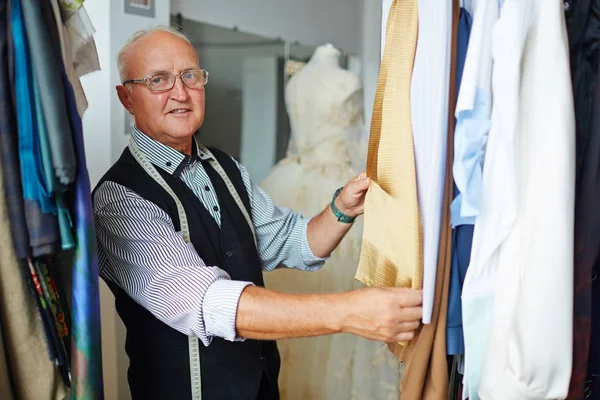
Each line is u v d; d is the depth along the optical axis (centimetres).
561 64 81
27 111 82
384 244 109
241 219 149
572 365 85
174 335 134
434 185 91
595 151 82
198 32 205
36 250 85
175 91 138
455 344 99
